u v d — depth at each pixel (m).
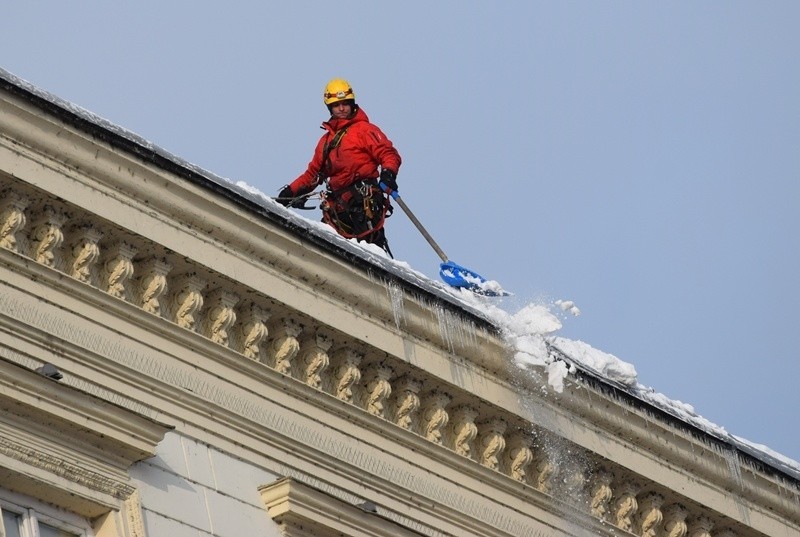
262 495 38.25
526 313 43.09
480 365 42.34
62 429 35.69
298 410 39.50
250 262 39.00
